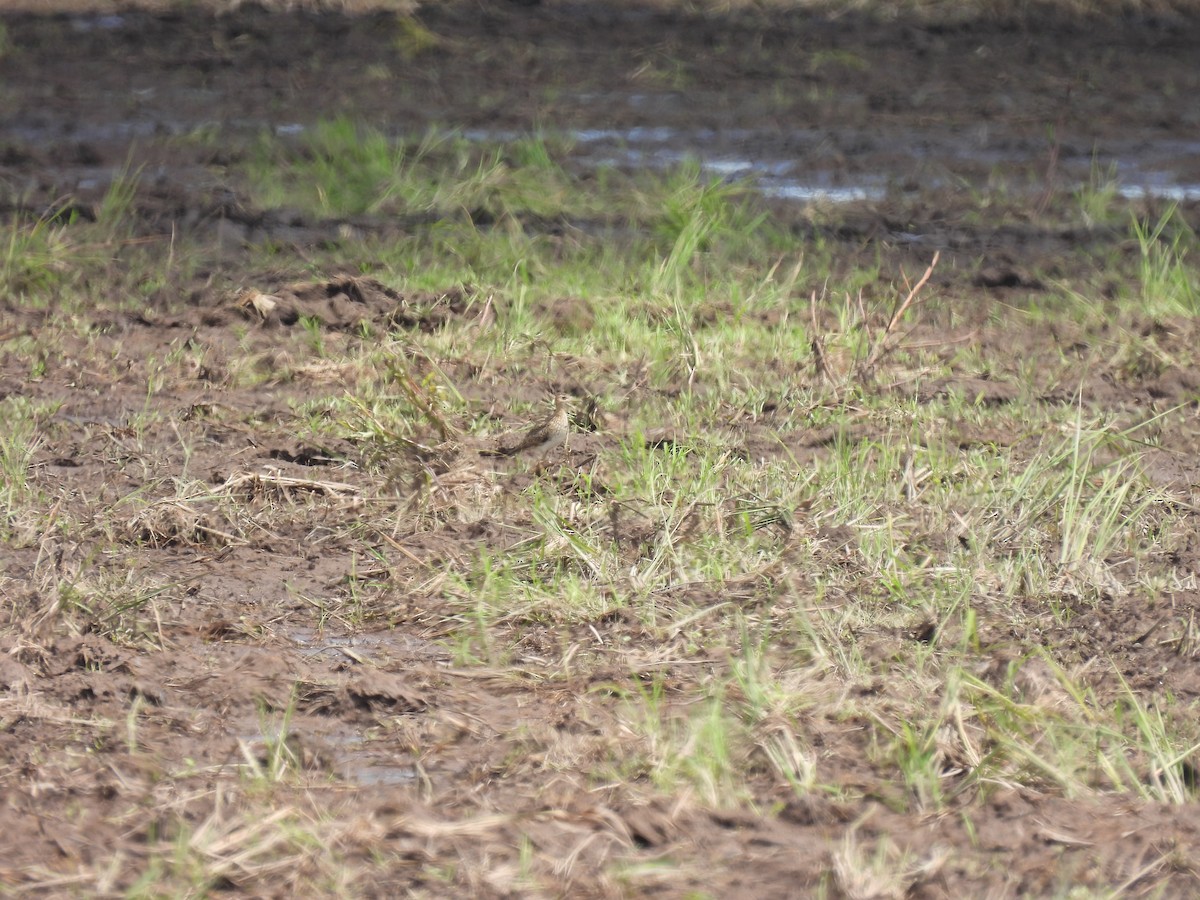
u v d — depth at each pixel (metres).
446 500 16.89
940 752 12.30
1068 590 15.20
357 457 18.25
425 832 11.21
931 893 10.73
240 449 18.44
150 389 20.09
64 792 11.70
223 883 10.69
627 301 23.36
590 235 26.59
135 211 26.75
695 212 26.45
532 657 14.02
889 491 17.16
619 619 14.55
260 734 12.75
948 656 13.91
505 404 19.94
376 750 12.62
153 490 17.25
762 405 20.05
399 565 15.62
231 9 42.72
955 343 22.47
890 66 39.38
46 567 15.25
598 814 11.38
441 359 21.22
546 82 36.97
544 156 29.70
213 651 14.07
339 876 10.73
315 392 20.36
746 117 34.56
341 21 42.03
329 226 26.70
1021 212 28.58
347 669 13.75
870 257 26.09
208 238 25.98
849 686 13.33
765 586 15.09
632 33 41.59
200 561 15.73
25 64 37.22
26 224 25.75
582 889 10.67
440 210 27.36
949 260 26.12
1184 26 44.44
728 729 12.64
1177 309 23.89
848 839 11.18
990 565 15.62
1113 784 12.08
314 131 31.59
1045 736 12.59
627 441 18.80
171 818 11.38
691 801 11.61
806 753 12.34
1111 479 16.64
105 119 33.00
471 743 12.66
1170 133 34.44
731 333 22.22
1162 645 14.23
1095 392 20.98
